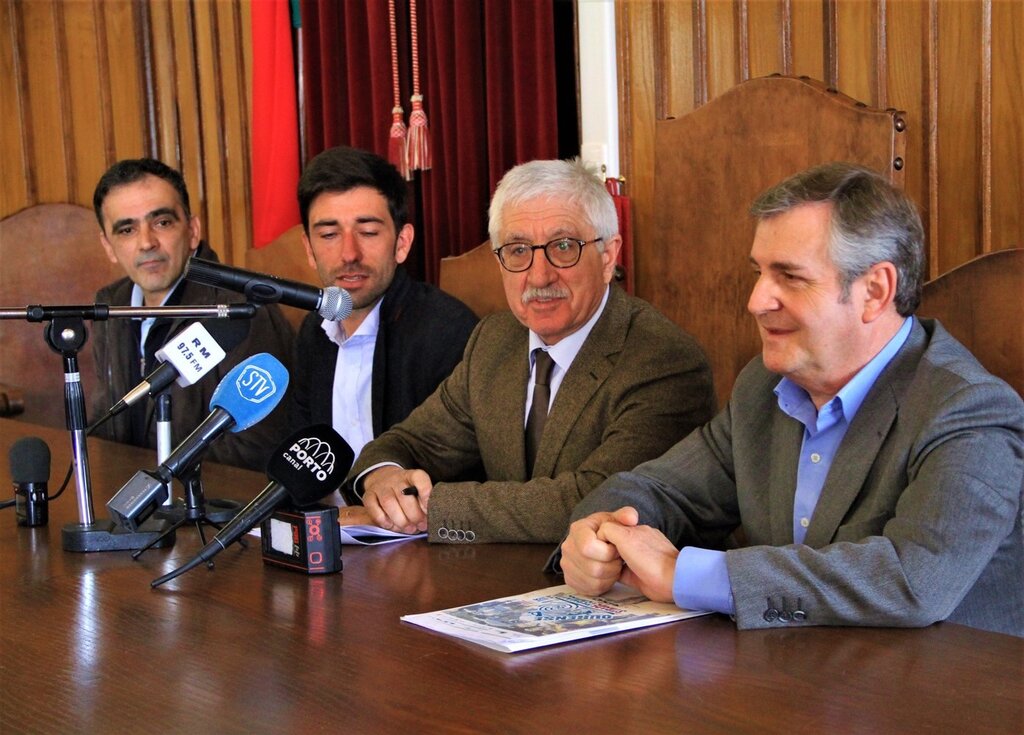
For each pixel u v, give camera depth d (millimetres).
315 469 1811
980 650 1341
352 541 2018
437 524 2006
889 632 1415
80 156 5613
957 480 1483
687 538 1923
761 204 1656
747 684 1258
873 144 2318
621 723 1165
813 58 3125
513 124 3715
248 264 3947
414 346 2947
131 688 1328
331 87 4211
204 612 1615
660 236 2748
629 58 3523
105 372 3654
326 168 2936
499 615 1536
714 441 1940
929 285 2018
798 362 1658
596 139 3605
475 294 3152
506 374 2434
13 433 3387
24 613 1646
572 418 2279
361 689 1291
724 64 3320
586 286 2293
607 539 1613
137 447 3084
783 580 1453
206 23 5051
